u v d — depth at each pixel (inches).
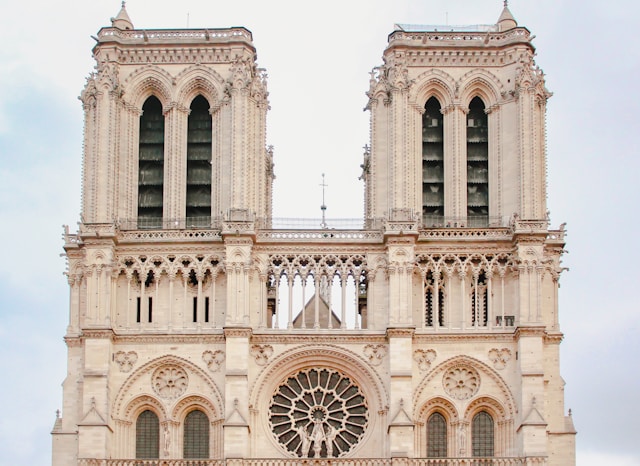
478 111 5812.0
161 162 5748.0
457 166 5679.1
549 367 5482.3
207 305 5492.1
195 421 5428.2
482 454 5403.5
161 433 5383.9
